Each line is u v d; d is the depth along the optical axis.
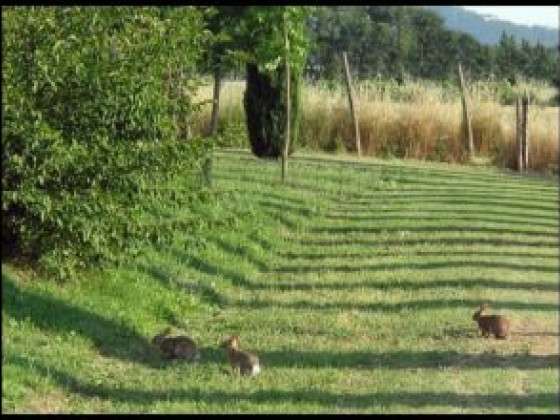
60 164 10.12
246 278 14.16
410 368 10.13
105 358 9.84
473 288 14.06
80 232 10.65
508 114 31.56
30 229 10.65
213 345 10.76
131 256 11.46
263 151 26.12
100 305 11.03
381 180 24.28
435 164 29.67
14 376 8.72
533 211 21.50
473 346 11.08
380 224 18.91
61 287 11.09
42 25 10.09
